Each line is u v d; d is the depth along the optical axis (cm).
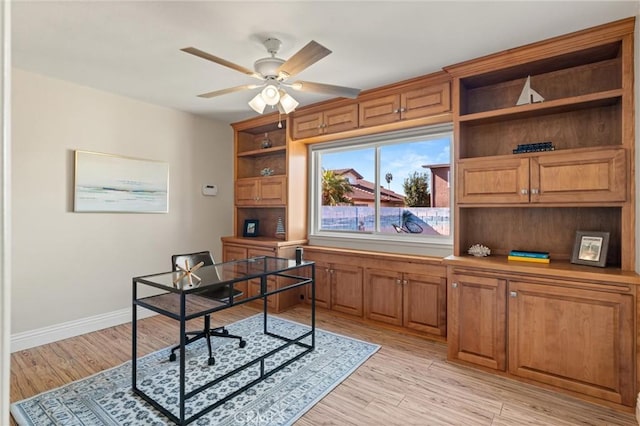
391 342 315
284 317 386
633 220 219
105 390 234
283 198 421
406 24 224
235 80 321
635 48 216
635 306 204
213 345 309
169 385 241
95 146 346
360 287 370
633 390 206
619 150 221
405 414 210
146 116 388
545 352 234
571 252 268
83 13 211
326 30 231
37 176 309
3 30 46
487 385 241
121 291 367
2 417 45
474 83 298
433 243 345
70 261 330
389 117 335
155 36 240
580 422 201
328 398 226
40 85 310
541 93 279
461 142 292
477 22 221
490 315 256
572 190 236
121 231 368
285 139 466
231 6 204
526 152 264
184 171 428
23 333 302
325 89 251
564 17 215
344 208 423
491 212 304
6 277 46
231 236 482
